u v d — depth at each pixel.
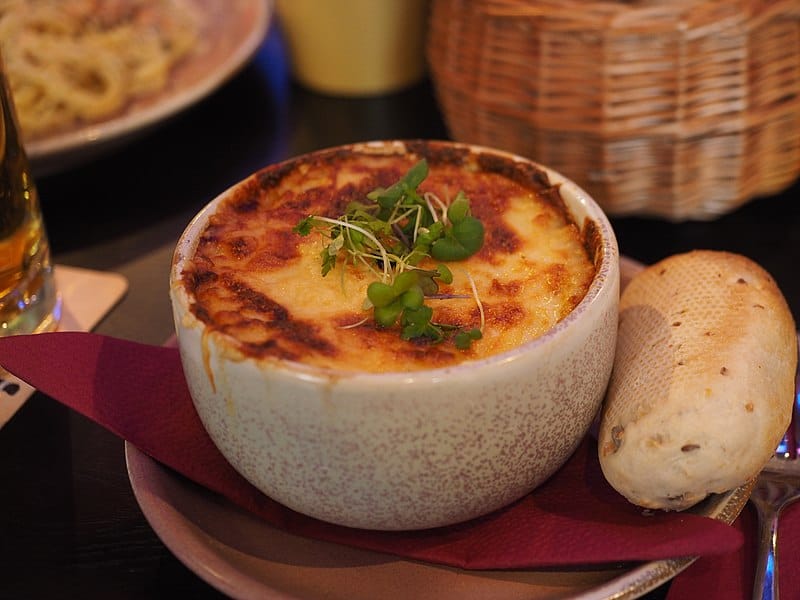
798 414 0.42
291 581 0.38
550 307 0.39
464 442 0.36
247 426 0.37
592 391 0.38
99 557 0.41
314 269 0.40
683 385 0.38
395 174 0.45
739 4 0.53
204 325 0.36
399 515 0.37
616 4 0.54
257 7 0.78
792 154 0.59
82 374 0.42
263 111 0.75
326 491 0.37
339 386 0.34
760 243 0.58
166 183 0.66
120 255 0.59
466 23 0.59
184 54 0.74
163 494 0.39
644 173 0.57
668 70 0.54
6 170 0.47
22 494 0.44
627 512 0.39
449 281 0.39
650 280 0.45
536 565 0.37
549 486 0.41
